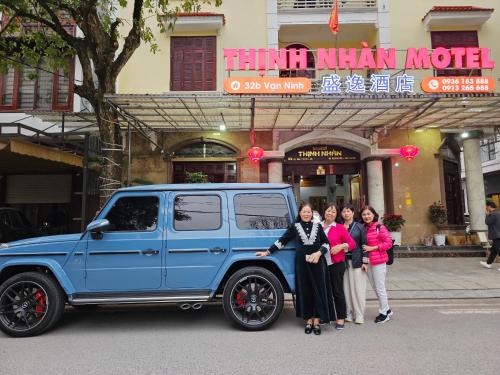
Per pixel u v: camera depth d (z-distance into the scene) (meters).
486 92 8.91
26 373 3.72
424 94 8.71
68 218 12.97
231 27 13.14
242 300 5.09
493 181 25.14
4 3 8.53
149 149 12.48
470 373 3.63
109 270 4.96
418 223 12.63
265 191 5.39
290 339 4.71
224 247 5.08
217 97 8.59
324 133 12.59
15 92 12.79
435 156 12.84
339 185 15.38
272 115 10.50
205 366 3.86
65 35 8.62
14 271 5.16
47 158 9.58
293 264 5.14
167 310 6.35
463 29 13.16
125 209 5.23
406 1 13.28
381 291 5.56
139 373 3.70
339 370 3.73
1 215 9.74
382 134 12.65
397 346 4.43
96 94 8.36
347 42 14.33
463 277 8.60
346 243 5.27
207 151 12.73
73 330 5.23
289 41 14.21
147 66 12.94
